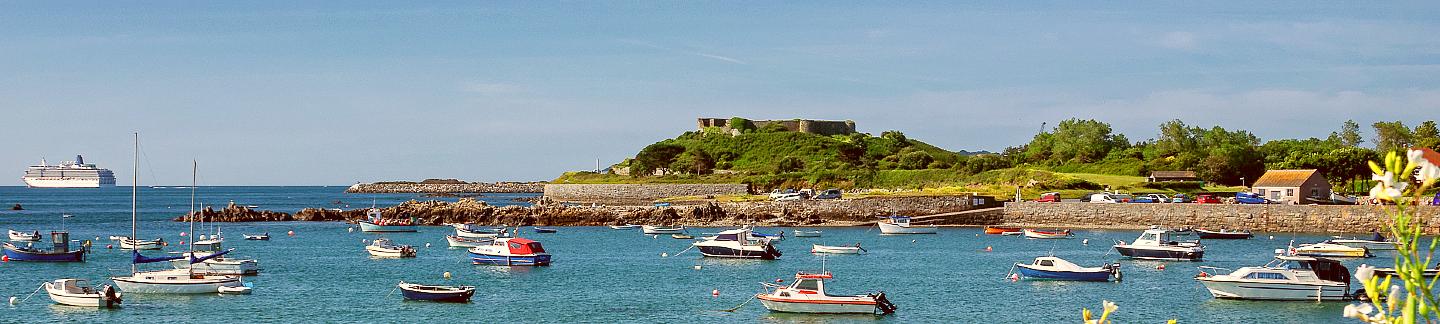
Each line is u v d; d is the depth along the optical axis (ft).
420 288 226.99
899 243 395.75
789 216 511.40
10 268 289.74
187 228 503.61
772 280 268.62
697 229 476.54
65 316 202.49
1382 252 336.49
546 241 405.59
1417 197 32.83
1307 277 218.38
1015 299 231.50
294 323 198.59
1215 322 199.41
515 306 222.28
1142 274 278.26
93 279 264.31
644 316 209.67
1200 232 408.26
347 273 281.74
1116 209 469.57
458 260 321.11
